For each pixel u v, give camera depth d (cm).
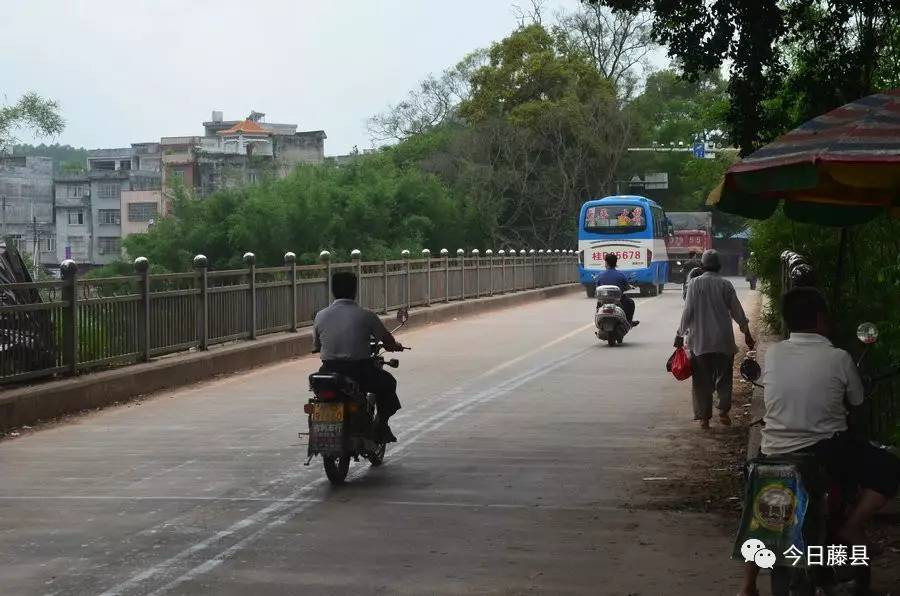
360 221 6000
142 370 1858
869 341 763
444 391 1903
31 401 1555
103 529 962
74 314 1719
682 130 8881
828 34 1411
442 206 6456
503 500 1078
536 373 2166
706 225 7562
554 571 829
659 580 805
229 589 782
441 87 8625
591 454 1324
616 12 1460
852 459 687
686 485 1143
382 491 1122
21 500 1079
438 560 860
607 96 7269
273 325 2469
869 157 631
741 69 1389
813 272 1170
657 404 1744
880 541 883
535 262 5388
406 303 3434
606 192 7300
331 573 823
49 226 13850
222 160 12188
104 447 1380
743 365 782
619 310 2714
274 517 1008
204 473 1216
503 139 7150
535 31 7481
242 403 1773
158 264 5803
